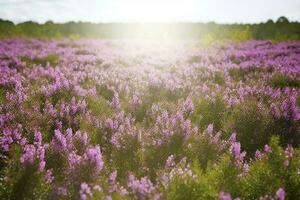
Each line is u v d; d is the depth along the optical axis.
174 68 11.54
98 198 3.08
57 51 16.55
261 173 3.53
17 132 4.64
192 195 3.11
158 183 3.52
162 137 4.53
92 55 14.83
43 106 6.28
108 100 6.94
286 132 5.23
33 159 3.56
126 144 4.46
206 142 4.54
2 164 3.86
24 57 12.95
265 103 6.75
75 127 5.35
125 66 12.12
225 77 9.69
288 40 25.47
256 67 11.46
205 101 6.42
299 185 3.34
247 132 5.24
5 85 7.79
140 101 6.46
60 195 3.29
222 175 3.58
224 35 30.08
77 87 7.19
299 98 7.01
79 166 3.61
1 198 3.24
